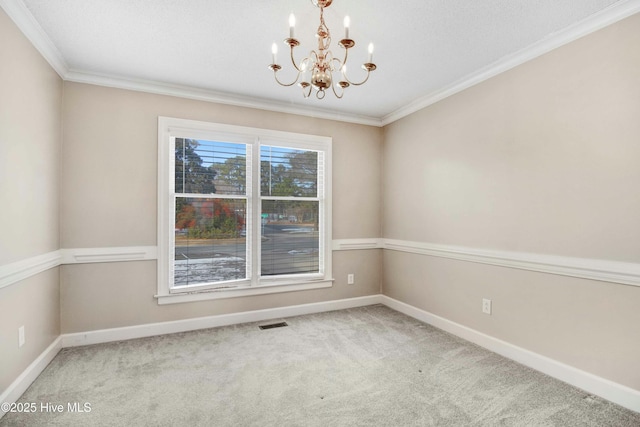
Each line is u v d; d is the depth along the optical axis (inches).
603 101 77.8
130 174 114.4
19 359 78.4
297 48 94.6
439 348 106.9
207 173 127.3
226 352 103.3
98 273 110.2
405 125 145.6
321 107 144.7
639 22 71.9
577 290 83.0
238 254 133.0
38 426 66.9
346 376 88.4
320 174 149.9
